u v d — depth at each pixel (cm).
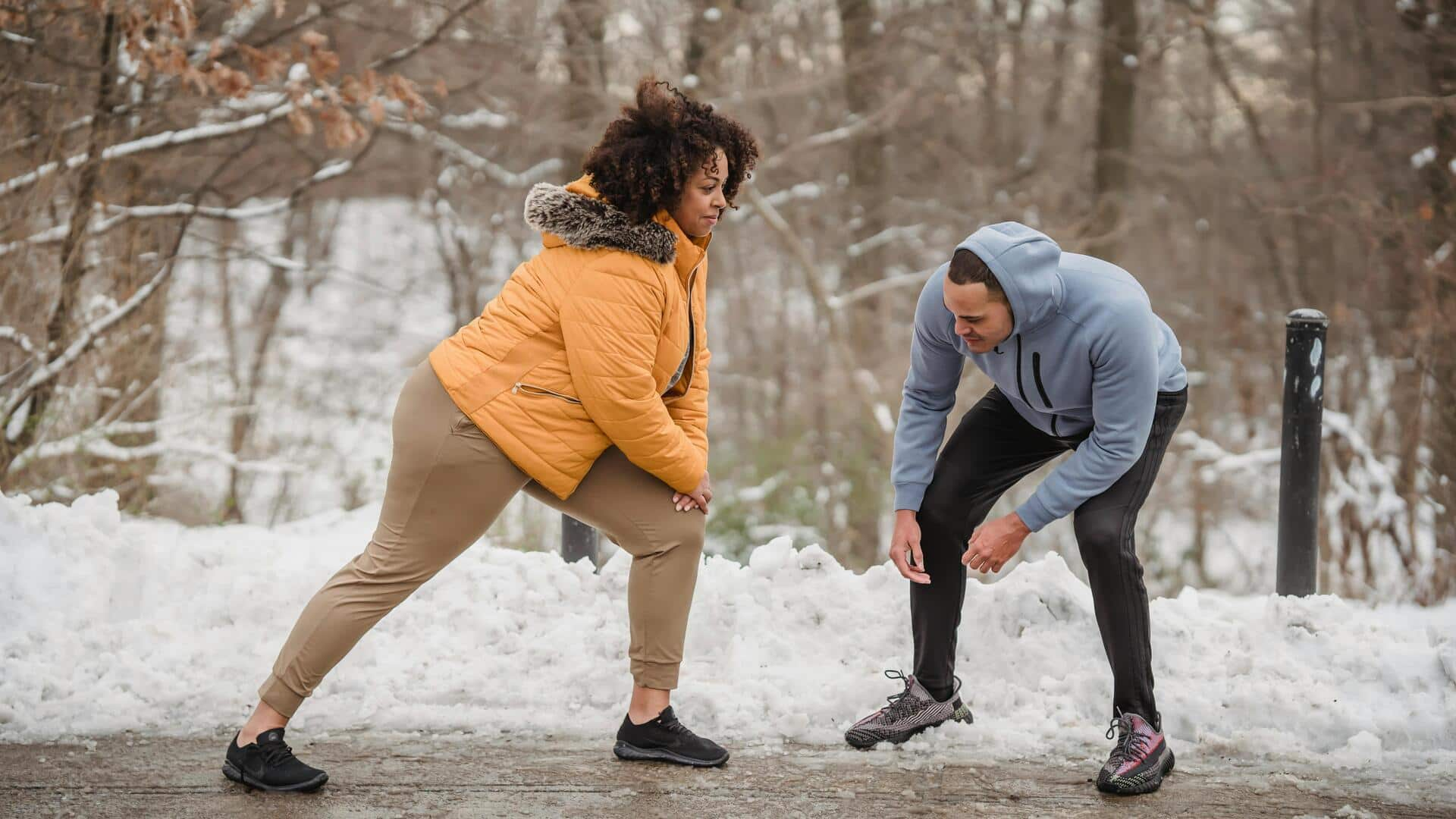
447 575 423
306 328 1461
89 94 710
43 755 329
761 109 1230
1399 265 1041
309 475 839
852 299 1083
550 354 302
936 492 341
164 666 380
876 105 1225
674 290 307
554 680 383
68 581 399
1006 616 393
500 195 1319
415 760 333
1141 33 1379
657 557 322
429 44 845
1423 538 791
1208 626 395
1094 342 301
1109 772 311
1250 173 1369
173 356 777
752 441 1148
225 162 871
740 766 331
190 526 622
